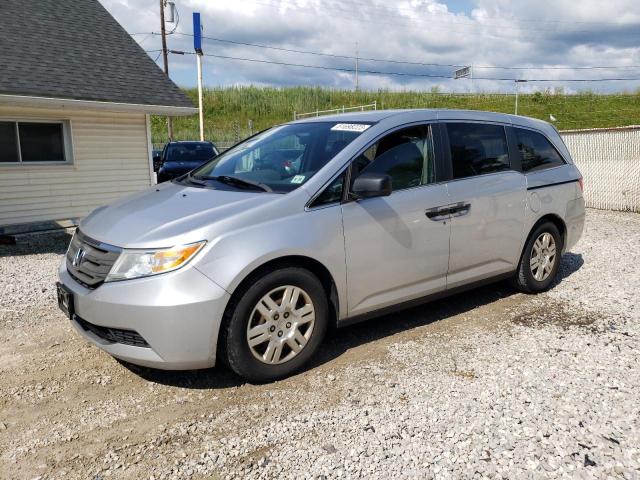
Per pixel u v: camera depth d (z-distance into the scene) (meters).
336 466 2.56
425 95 42.50
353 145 3.84
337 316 3.72
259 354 3.38
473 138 4.56
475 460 2.57
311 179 3.63
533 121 5.24
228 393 3.33
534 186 4.93
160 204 3.71
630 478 2.42
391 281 3.94
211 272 3.12
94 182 10.92
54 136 10.34
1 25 10.60
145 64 11.87
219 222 3.25
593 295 5.16
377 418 2.97
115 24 12.76
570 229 5.43
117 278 3.17
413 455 2.63
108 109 10.07
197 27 20.98
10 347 4.11
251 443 2.78
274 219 3.38
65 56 10.70
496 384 3.34
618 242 7.70
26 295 5.49
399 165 4.02
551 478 2.44
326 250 3.54
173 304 3.05
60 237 9.55
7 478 2.54
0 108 9.49
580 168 12.05
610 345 3.93
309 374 3.55
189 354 3.14
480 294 5.22
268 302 3.35
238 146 4.78
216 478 2.51
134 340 3.20
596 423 2.87
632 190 11.07
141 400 3.27
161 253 3.11
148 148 11.65
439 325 4.41
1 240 8.66
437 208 4.12
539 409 3.02
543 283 5.18
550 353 3.80
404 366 3.64
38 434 2.92
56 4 12.18
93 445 2.81
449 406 3.08
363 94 42.91
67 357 3.91
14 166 9.83
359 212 3.71
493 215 4.54
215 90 43.34
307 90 43.16
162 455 2.70
